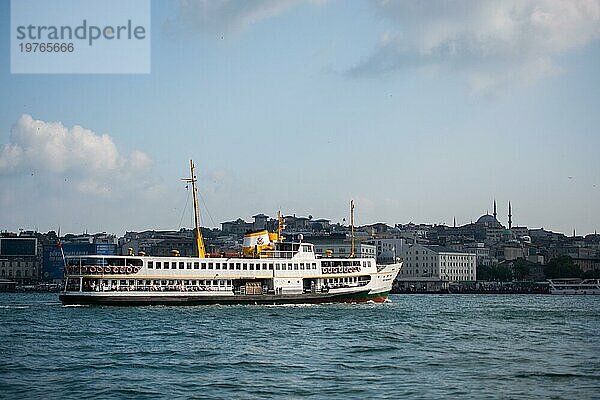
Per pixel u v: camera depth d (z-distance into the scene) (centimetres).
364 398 6506
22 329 11519
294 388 6906
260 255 16412
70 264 15712
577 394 6650
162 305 15325
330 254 17688
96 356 8688
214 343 9844
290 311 15062
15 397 6538
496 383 7106
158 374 7562
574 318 15000
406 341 10169
